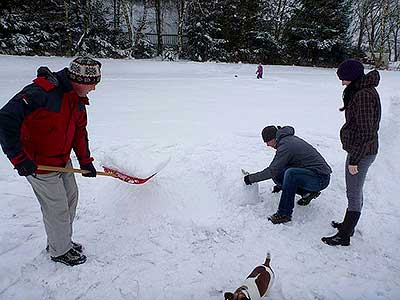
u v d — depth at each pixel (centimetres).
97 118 770
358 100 296
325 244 330
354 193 318
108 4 3225
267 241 332
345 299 267
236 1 3109
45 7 2566
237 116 841
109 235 334
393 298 269
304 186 357
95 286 271
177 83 1565
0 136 226
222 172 461
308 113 898
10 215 359
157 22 2977
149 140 602
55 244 281
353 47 3703
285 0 3356
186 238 334
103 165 351
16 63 1875
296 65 3328
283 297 267
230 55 3094
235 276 287
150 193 376
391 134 717
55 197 268
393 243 342
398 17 3672
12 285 267
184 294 268
